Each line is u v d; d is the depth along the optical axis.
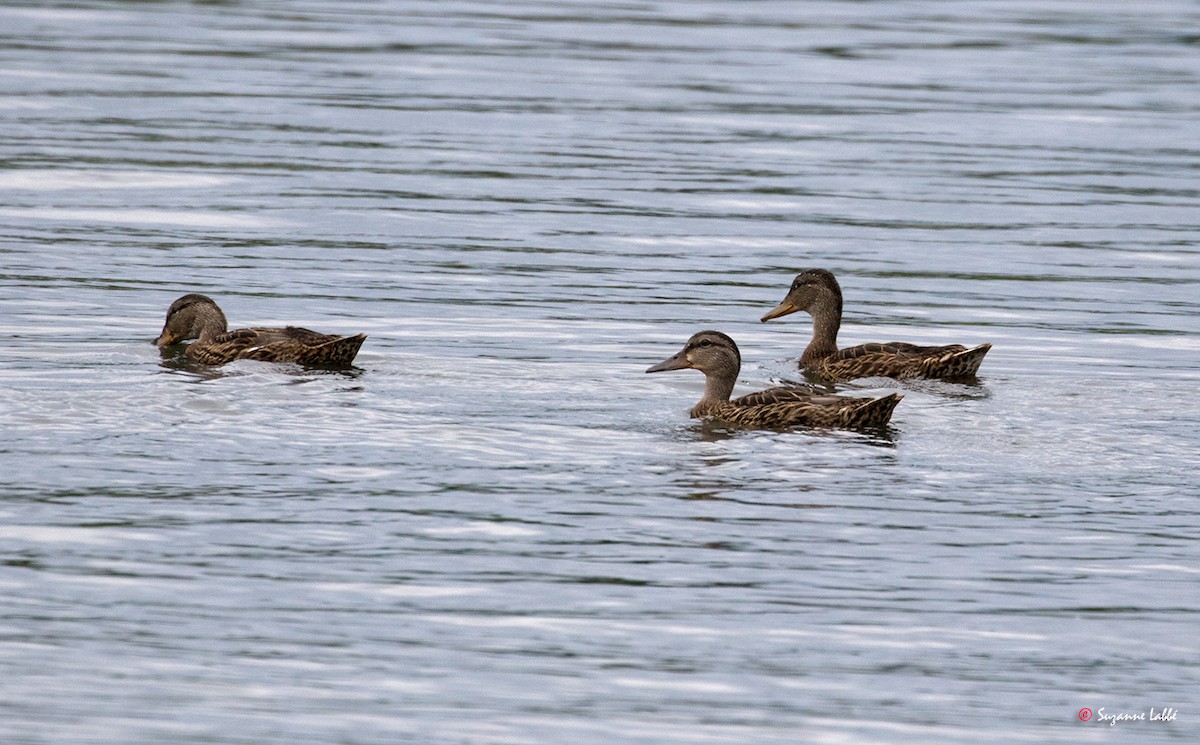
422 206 28.12
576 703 10.61
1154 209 29.42
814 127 35.06
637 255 25.73
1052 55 44.31
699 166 31.59
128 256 24.44
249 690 10.64
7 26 42.75
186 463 14.80
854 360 19.91
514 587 12.35
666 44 43.69
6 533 12.96
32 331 20.23
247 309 21.91
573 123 34.69
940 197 29.92
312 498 14.03
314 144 32.06
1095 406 17.95
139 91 35.91
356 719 10.30
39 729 10.01
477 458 15.30
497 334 21.00
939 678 11.12
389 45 42.16
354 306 22.25
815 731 10.36
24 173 28.94
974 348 19.23
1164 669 11.32
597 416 17.09
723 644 11.52
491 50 41.97
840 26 47.53
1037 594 12.48
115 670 10.84
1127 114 37.31
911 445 16.12
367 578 12.43
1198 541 13.57
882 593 12.43
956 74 41.25
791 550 13.20
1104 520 14.04
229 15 45.88
